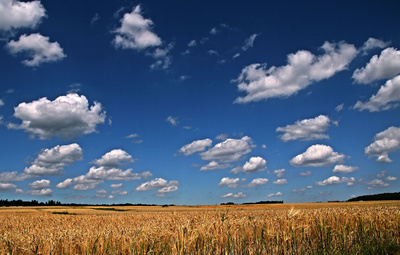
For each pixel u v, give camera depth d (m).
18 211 73.50
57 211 75.75
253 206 83.25
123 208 98.12
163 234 10.12
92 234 10.91
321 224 11.77
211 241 10.09
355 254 9.30
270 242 10.48
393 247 9.93
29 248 9.29
